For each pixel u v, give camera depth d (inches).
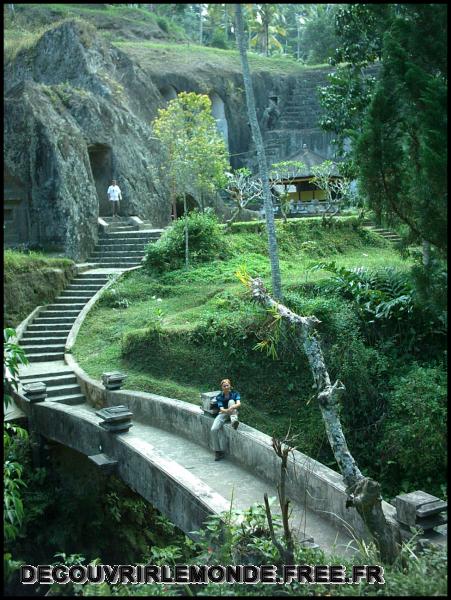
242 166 1320.1
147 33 1407.5
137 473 335.9
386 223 361.7
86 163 819.4
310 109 1357.0
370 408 459.5
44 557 438.3
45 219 763.4
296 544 221.0
